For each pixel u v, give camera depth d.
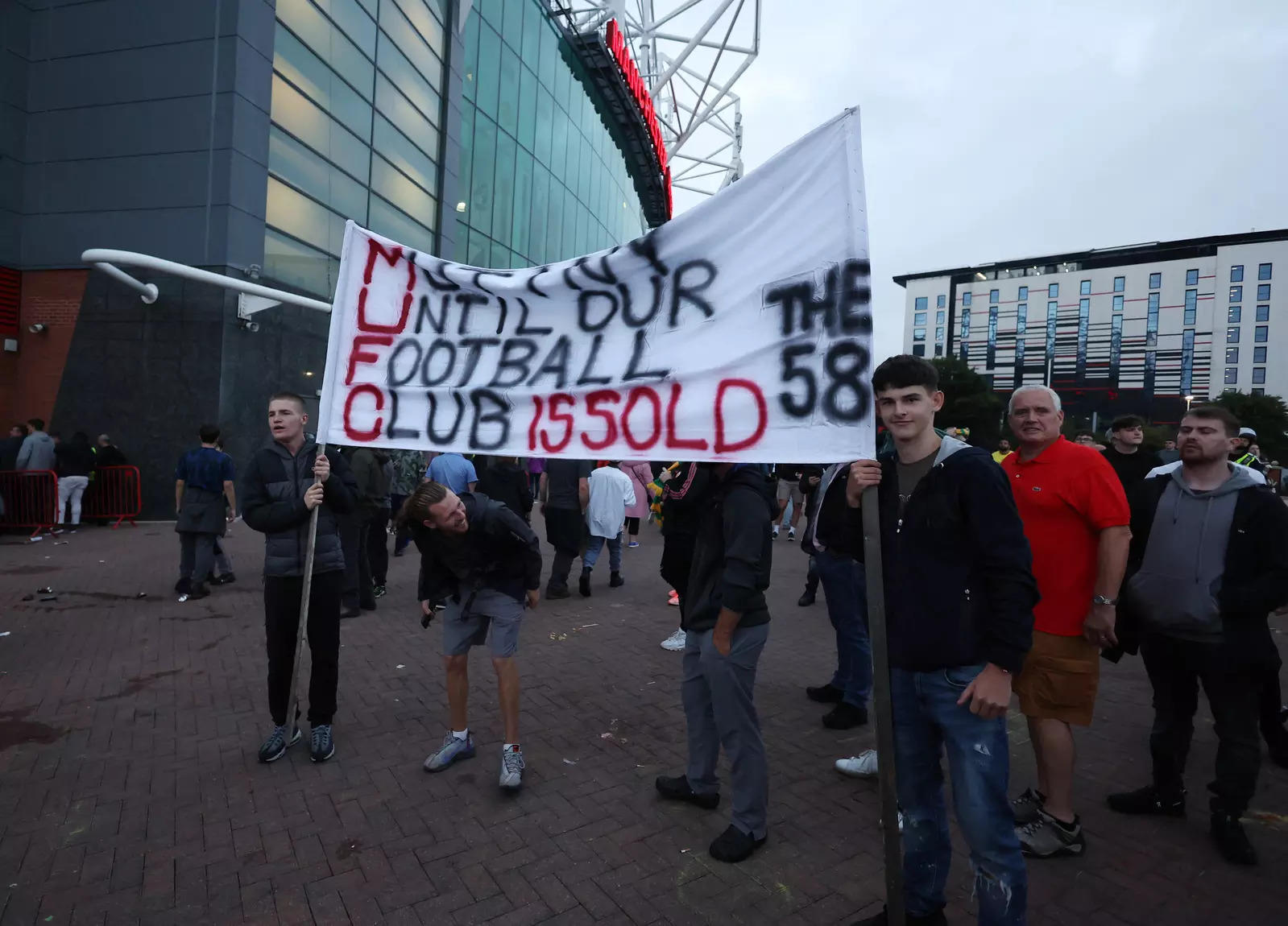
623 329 2.88
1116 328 102.75
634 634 6.21
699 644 2.96
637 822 3.12
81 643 5.59
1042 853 2.88
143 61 12.35
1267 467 6.98
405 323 3.39
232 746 3.84
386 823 3.09
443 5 18.23
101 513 11.77
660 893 2.64
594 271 2.91
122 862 2.79
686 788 3.30
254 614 6.51
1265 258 93.75
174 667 5.06
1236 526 2.90
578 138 27.38
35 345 12.82
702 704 3.19
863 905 2.58
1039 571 2.96
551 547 11.14
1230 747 2.91
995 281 111.69
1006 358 110.50
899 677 2.28
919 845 2.35
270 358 13.08
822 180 2.41
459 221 19.50
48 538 10.39
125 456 12.05
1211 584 2.92
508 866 2.80
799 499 12.40
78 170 12.69
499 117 21.39
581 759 3.75
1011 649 1.98
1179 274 98.69
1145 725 4.30
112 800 3.25
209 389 12.14
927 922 2.40
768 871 2.78
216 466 7.05
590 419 2.91
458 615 3.51
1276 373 92.81
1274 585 2.78
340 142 14.70
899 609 2.21
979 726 2.10
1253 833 3.12
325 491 3.60
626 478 8.11
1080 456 2.92
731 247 2.61
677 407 2.69
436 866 2.79
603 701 4.59
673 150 36.34
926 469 2.24
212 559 7.14
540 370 3.06
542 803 3.28
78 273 12.67
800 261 2.45
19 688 4.61
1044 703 2.93
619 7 26.38
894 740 2.18
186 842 2.93
